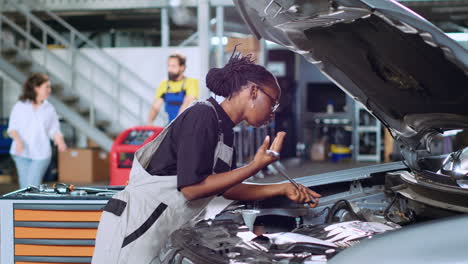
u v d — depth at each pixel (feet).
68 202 8.35
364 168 8.00
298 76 39.70
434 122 5.71
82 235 8.35
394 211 6.48
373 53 5.21
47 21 37.88
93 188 9.10
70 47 29.71
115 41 42.65
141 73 29.71
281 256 4.33
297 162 36.86
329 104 39.09
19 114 15.20
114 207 5.38
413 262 3.36
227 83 5.11
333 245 4.56
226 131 5.20
